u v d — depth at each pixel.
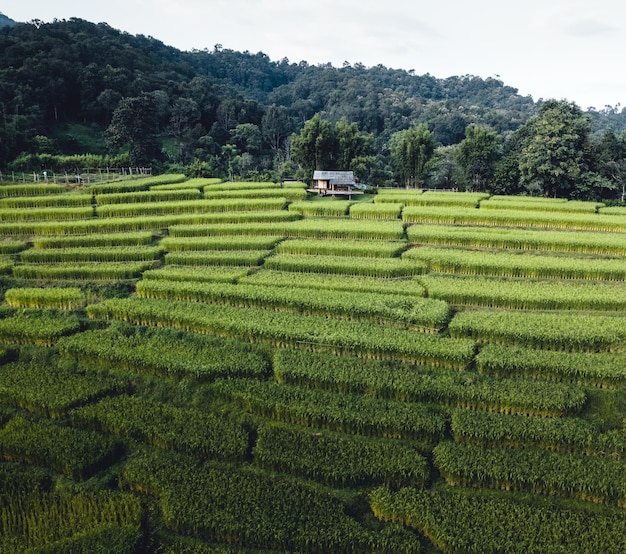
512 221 73.75
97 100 148.88
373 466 29.56
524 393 34.62
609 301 46.06
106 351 40.44
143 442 33.19
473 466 29.23
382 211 77.81
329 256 59.91
